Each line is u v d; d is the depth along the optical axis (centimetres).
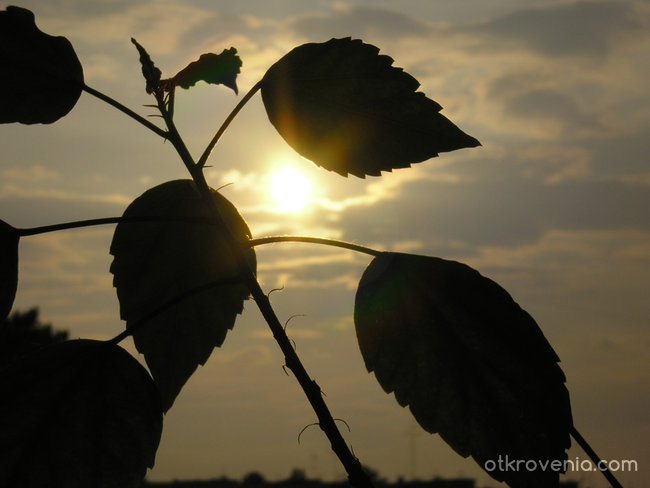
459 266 43
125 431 44
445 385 42
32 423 43
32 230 45
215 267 48
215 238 47
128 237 47
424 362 42
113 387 44
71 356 44
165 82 45
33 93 45
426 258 43
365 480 40
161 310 43
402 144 45
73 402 44
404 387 42
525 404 42
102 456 43
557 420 41
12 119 45
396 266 43
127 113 45
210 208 44
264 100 45
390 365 42
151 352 47
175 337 47
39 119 46
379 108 45
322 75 45
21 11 45
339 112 45
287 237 44
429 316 42
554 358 42
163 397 47
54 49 45
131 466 44
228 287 48
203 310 47
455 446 42
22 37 45
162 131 44
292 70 45
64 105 46
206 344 47
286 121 45
